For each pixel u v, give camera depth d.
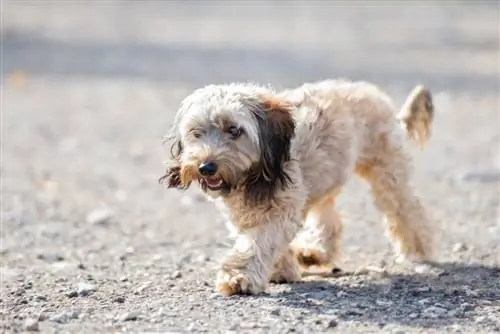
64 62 37.62
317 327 9.38
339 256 12.13
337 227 12.13
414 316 9.77
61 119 26.36
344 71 34.50
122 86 32.38
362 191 17.31
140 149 22.31
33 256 12.91
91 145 22.80
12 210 16.02
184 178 10.45
